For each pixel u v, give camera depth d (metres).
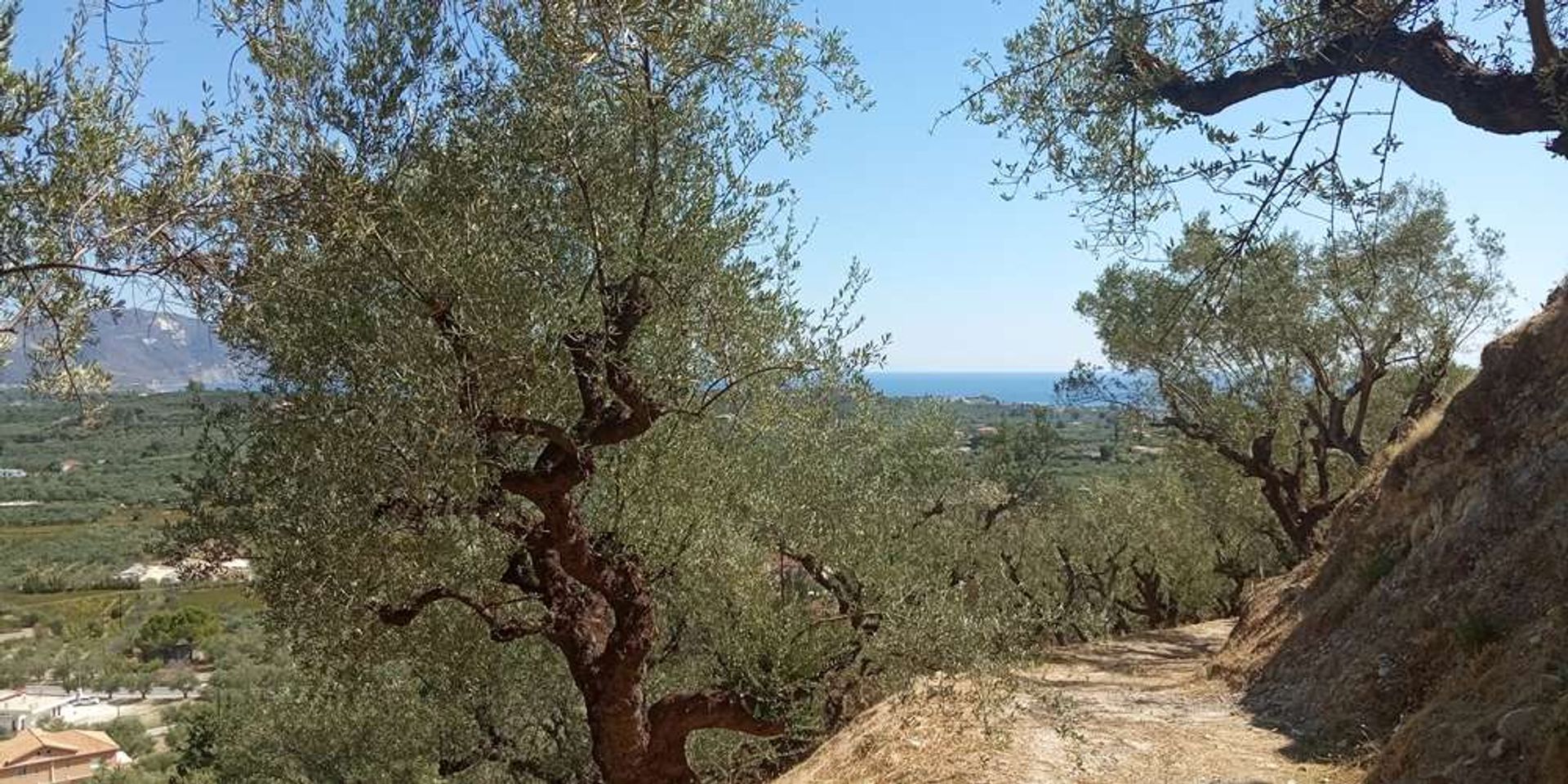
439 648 7.55
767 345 6.50
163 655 64.94
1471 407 11.50
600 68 5.45
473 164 5.93
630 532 7.53
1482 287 19.05
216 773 15.22
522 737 11.84
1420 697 9.05
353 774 12.12
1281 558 22.30
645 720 7.54
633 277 6.02
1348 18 4.10
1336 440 18.72
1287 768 8.67
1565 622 7.02
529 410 5.91
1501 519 9.81
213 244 4.36
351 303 5.74
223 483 6.41
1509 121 4.05
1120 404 21.98
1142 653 17.19
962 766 8.66
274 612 6.41
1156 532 27.19
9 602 67.56
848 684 11.08
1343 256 5.97
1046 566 26.84
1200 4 4.29
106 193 3.79
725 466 8.22
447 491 5.75
